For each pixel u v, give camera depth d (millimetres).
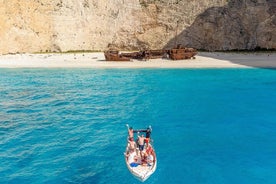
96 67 49281
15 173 17844
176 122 26641
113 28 74562
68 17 69625
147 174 16156
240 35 72250
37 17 66375
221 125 25969
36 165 18828
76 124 26047
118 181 17219
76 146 21656
